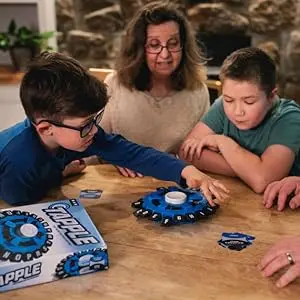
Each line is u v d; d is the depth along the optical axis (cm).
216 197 114
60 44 347
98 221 110
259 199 124
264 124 145
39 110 105
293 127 140
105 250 88
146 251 96
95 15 341
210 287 84
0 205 121
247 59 134
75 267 87
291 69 351
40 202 122
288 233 105
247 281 86
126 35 174
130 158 131
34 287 84
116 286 85
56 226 93
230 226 108
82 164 141
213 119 160
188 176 120
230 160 140
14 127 122
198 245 99
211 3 340
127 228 106
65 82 103
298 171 145
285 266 89
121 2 339
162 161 127
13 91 295
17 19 332
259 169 133
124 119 181
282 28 342
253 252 96
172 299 81
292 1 334
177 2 338
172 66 170
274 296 82
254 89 132
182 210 109
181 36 171
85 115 104
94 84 106
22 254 84
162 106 181
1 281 82
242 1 339
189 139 159
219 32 347
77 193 126
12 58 304
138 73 177
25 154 114
